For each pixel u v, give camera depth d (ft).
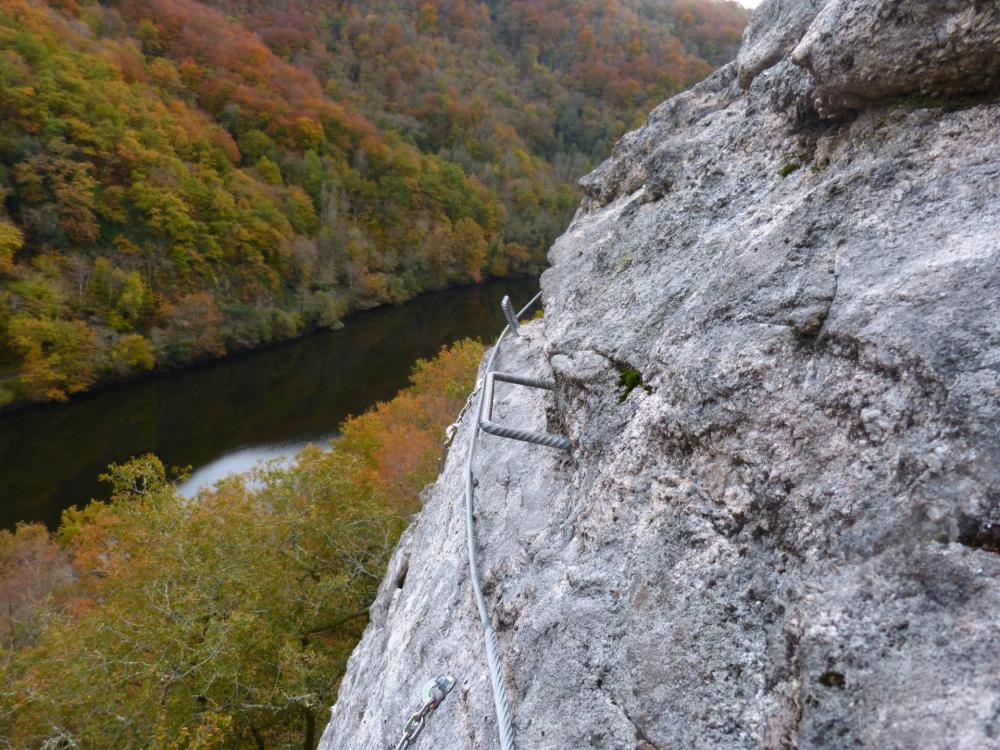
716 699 5.49
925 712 3.85
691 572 6.36
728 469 6.53
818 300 6.49
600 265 12.18
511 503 10.98
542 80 308.60
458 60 306.55
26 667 36.24
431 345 148.25
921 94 7.20
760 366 6.61
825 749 4.17
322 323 156.66
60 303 120.06
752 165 10.02
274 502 48.03
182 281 141.59
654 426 7.66
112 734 31.45
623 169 16.24
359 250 177.17
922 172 6.70
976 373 4.91
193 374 128.88
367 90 266.36
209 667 33.94
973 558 4.31
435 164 227.20
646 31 328.49
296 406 117.50
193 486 90.02
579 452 9.32
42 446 99.25
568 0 338.75
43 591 59.62
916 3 6.71
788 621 5.03
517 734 6.82
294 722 39.81
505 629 8.46
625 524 7.54
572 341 10.59
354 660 16.26
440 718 8.71
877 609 4.49
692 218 10.38
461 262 200.03
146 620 36.01
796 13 11.41
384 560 47.03
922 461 4.90
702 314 7.90
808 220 7.36
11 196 132.26
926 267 5.85
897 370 5.39
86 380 114.62
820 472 5.67
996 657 3.84
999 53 6.20
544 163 268.21
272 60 244.01
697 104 14.30
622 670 6.33
